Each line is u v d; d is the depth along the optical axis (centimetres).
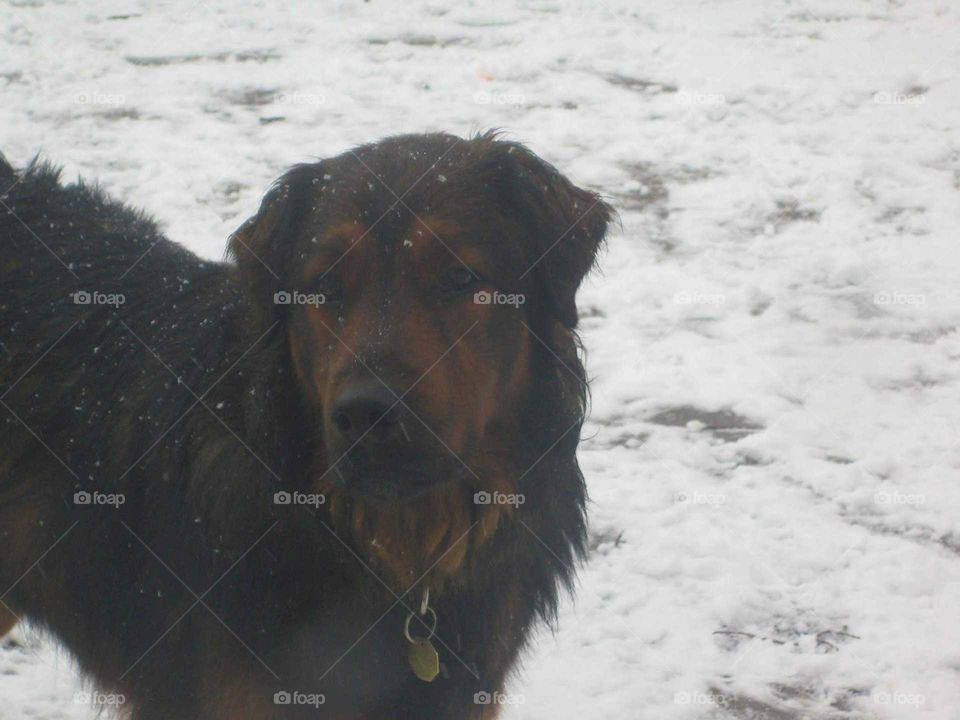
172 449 329
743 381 609
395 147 318
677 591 462
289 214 325
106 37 1198
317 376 306
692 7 1289
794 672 416
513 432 326
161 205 784
